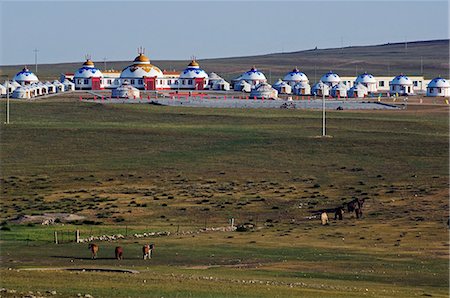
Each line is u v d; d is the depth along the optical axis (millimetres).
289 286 199875
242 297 181375
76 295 174125
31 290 178125
